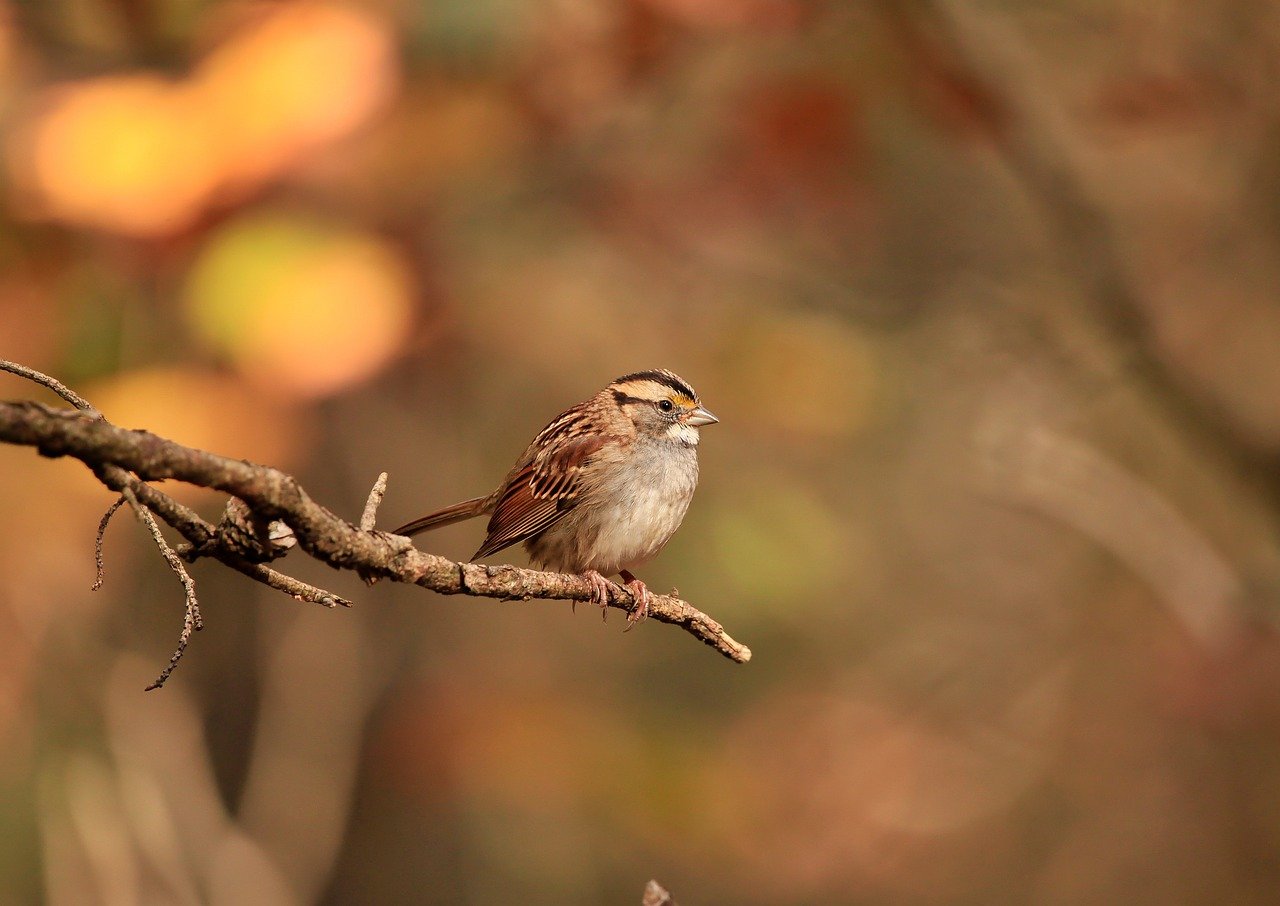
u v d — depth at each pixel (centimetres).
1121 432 1587
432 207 959
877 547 1794
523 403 1454
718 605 1423
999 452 1284
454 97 935
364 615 1318
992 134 1115
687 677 1720
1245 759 1741
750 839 1614
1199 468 1485
